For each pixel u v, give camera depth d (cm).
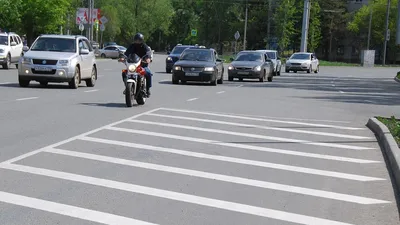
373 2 10038
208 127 1447
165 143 1180
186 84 3198
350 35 10356
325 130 1509
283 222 684
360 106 2320
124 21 10281
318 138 1358
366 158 1122
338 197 813
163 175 896
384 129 1393
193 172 924
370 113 2044
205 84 3275
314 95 2792
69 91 2359
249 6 10325
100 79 3312
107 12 9538
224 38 10850
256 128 1476
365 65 8731
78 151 1053
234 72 3712
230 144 1204
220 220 681
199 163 995
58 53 2475
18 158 971
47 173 876
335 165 1040
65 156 1005
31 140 1146
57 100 1959
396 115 2000
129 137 1234
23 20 5634
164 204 738
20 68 2409
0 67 4334
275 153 1126
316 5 9169
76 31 9162
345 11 10619
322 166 1024
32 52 2461
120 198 757
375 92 3244
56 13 5700
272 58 4866
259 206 747
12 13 5459
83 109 1716
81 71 2539
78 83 2522
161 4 10731
